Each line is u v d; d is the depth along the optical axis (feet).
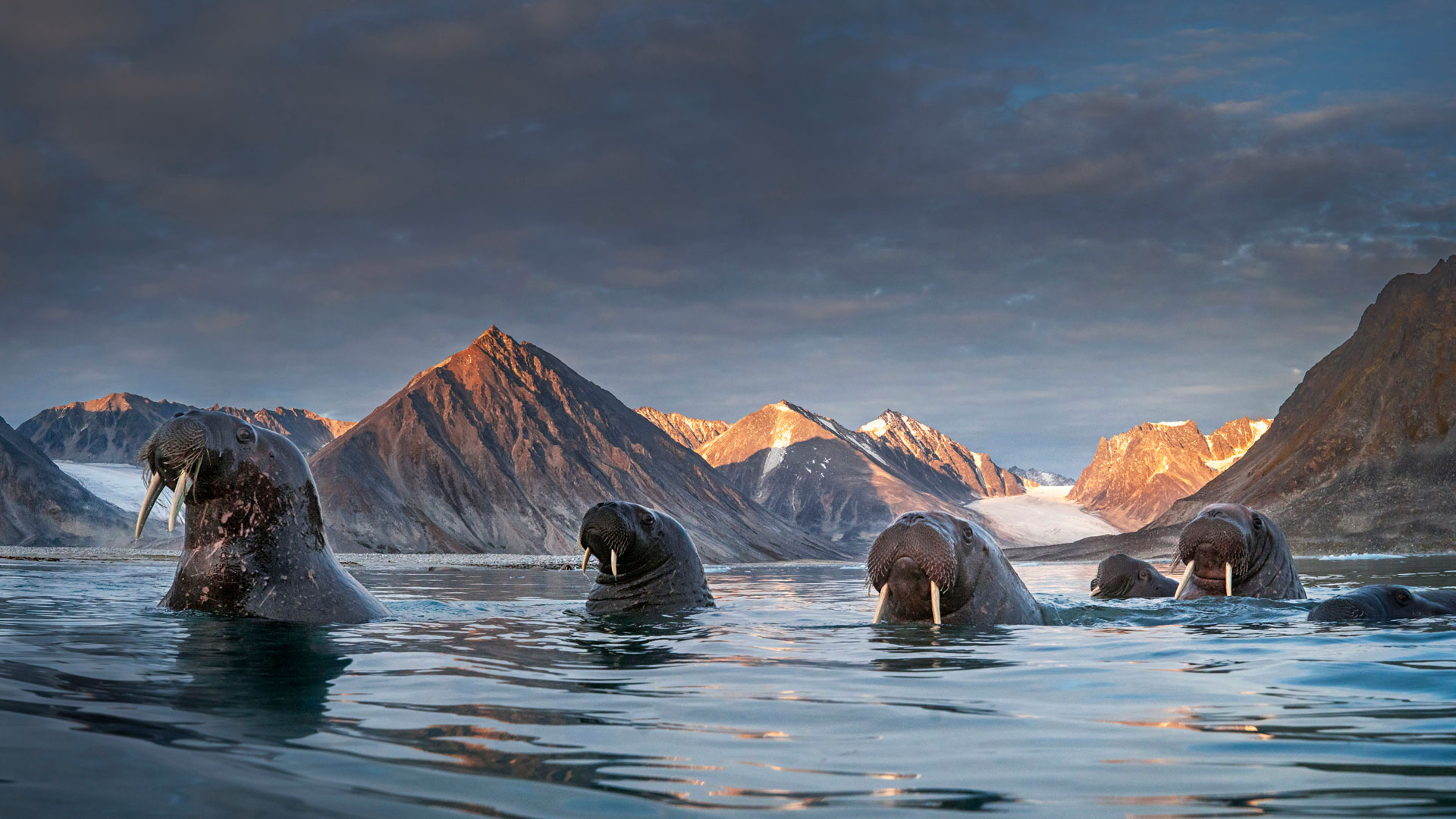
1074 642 24.54
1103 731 13.50
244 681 16.80
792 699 16.29
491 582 85.87
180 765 9.97
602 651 23.82
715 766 11.31
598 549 36.94
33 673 16.33
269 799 8.95
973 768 11.30
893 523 28.37
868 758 11.84
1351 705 15.40
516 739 12.60
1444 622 28.09
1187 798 10.01
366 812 8.72
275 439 29.96
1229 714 14.76
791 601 51.42
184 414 28.17
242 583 28.48
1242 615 33.42
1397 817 9.23
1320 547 293.02
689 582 39.73
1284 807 9.63
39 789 8.81
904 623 28.86
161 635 23.35
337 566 31.30
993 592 29.14
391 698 15.76
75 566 90.38
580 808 9.30
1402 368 350.43
